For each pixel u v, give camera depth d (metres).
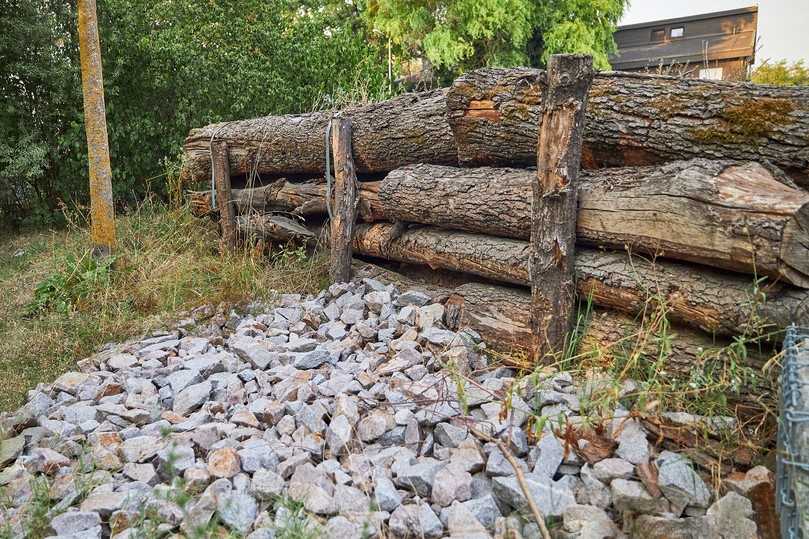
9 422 3.18
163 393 3.40
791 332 2.25
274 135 5.44
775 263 2.39
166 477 2.56
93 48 5.32
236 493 2.34
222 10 9.02
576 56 2.90
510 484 2.23
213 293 4.92
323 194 5.13
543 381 2.84
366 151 4.70
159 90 9.20
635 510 2.10
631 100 3.07
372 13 15.07
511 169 3.69
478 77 3.63
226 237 5.94
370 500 2.24
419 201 4.05
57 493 2.46
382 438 2.68
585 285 3.13
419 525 2.12
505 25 13.75
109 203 5.55
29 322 4.80
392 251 4.52
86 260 5.28
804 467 1.62
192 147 6.53
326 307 4.50
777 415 2.38
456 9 13.76
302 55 9.12
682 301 2.72
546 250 3.10
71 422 3.18
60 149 8.98
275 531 2.12
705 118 2.86
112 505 2.31
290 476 2.50
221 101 9.05
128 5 8.73
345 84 9.04
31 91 8.98
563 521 2.12
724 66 13.64
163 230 6.33
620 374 2.71
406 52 15.14
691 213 2.61
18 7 8.59
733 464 2.32
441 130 4.07
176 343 4.16
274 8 9.37
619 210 2.93
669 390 2.61
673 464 2.18
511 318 3.47
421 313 3.83
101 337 4.44
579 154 3.03
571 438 2.35
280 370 3.44
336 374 3.36
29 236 8.70
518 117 3.44
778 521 1.99
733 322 2.55
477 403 2.77
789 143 2.67
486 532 2.05
